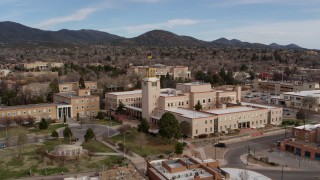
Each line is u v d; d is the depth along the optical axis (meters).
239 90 172.38
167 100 147.50
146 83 144.50
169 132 112.44
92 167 91.94
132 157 100.94
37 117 149.12
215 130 131.50
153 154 104.25
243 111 139.12
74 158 98.50
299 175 89.25
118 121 150.12
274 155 106.69
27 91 189.88
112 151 106.56
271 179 81.69
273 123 148.25
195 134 125.94
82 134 127.75
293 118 160.75
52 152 101.56
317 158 102.44
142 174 83.94
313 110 179.00
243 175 79.31
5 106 155.88
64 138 120.62
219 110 142.38
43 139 120.25
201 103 159.62
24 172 88.00
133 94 173.75
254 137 128.00
